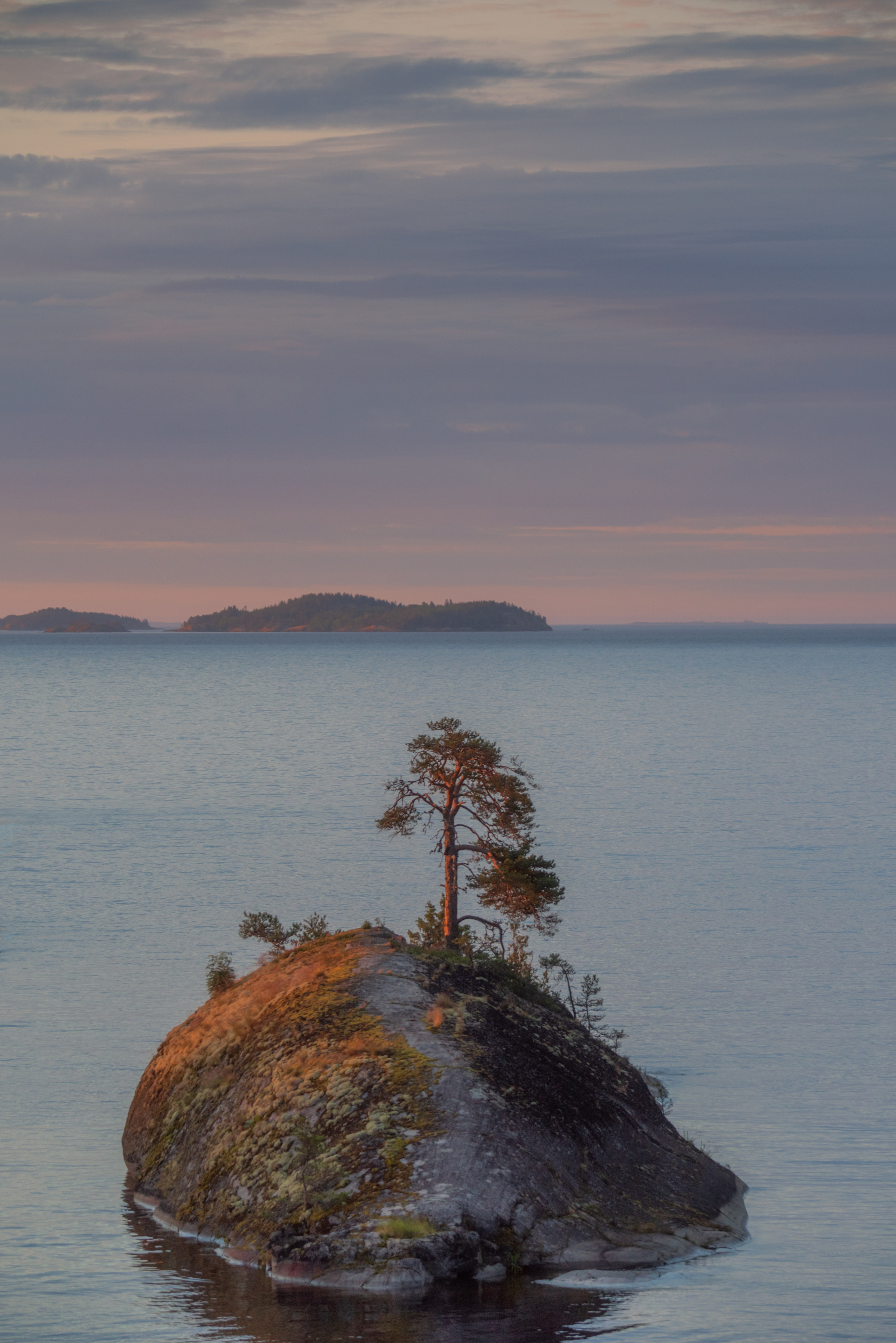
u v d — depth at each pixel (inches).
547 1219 1535.4
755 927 5246.1
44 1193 1943.9
